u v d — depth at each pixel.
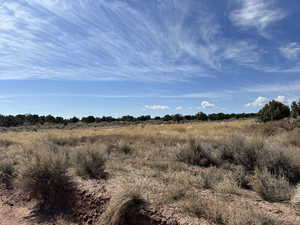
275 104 28.47
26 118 73.38
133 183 5.41
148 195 4.89
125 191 4.69
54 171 6.02
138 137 18.22
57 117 75.06
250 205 4.58
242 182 6.27
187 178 6.36
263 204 4.78
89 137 18.98
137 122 63.78
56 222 5.11
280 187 5.42
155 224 4.07
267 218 3.83
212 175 6.80
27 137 22.25
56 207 5.68
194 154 9.20
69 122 74.69
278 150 7.50
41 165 6.04
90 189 5.57
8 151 11.60
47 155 6.56
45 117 74.81
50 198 5.95
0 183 7.25
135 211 4.35
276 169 6.92
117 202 4.49
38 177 5.96
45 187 5.97
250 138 9.65
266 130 18.67
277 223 3.71
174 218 4.05
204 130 24.31
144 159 9.45
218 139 12.61
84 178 6.54
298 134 13.24
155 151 10.95
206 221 3.93
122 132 26.75
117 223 4.30
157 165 8.43
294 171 6.78
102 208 4.91
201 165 8.81
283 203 4.92
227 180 5.96
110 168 7.93
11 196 6.48
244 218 3.72
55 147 10.54
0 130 48.69
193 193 4.92
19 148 12.12
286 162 6.95
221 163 8.71
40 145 10.53
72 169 7.34
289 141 12.29
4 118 64.88
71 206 5.50
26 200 6.25
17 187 6.82
